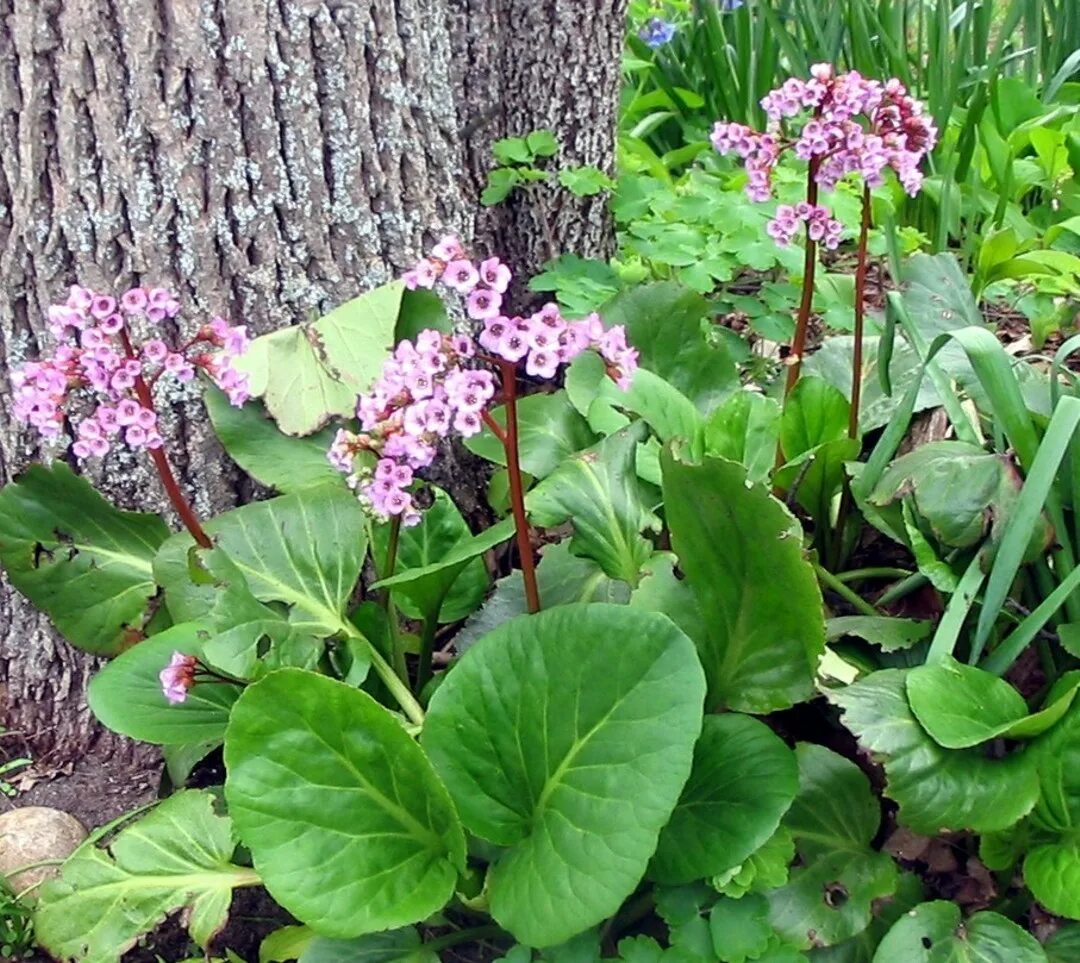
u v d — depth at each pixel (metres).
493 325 0.63
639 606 0.77
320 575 0.83
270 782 0.66
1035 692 0.83
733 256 1.17
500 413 0.96
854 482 0.84
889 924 0.72
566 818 0.65
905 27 1.66
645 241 1.21
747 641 0.74
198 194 0.87
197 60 0.84
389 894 0.66
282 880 0.65
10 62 0.82
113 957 0.72
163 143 0.85
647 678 0.65
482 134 1.25
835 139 0.81
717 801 0.68
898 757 0.68
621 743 0.65
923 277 1.06
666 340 1.01
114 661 0.80
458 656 0.87
